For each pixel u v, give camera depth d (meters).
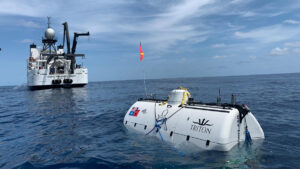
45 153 9.70
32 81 58.97
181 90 11.62
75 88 63.97
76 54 61.31
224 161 7.77
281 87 45.94
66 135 12.73
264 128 12.80
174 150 9.12
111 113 20.16
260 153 8.52
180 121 9.98
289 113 17.47
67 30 63.72
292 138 10.56
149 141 10.52
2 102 33.06
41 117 19.17
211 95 32.81
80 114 20.12
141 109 12.85
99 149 9.95
